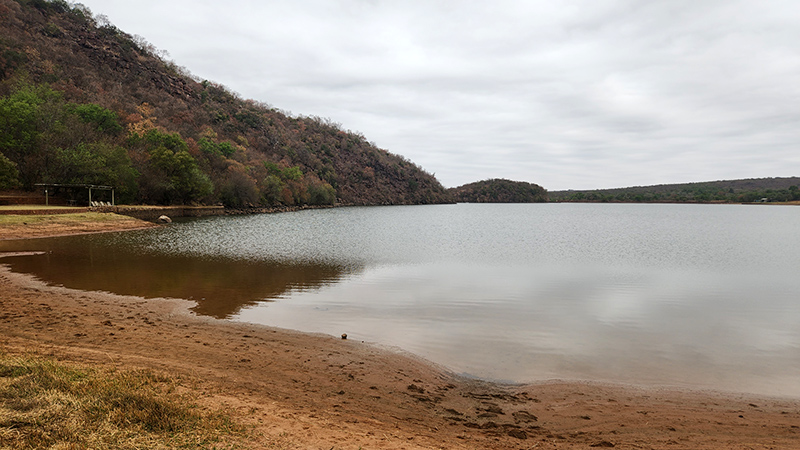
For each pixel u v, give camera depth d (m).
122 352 8.61
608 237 47.06
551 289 18.38
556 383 8.62
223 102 159.25
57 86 88.06
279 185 110.00
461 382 8.52
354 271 21.80
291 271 21.20
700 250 34.84
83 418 4.91
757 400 8.05
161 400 5.62
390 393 7.67
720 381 8.93
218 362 8.49
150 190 67.56
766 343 11.46
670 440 6.28
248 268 21.66
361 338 11.05
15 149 54.91
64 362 7.17
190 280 18.11
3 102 56.56
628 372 9.31
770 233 55.25
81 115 69.81
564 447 5.87
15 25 106.31
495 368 9.33
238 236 38.91
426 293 16.95
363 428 5.84
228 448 4.68
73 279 17.52
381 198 190.12
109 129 72.19
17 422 4.64
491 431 6.33
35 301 13.23
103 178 56.41
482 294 17.03
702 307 15.50
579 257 29.41
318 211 110.56
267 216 78.19
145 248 28.64
